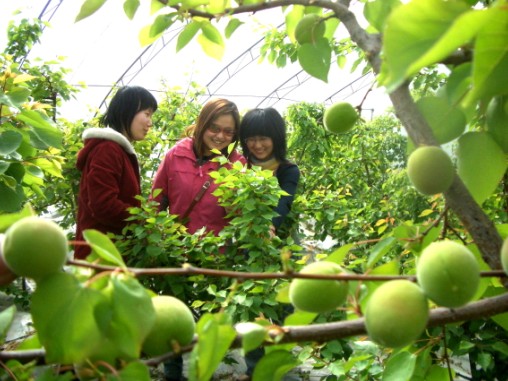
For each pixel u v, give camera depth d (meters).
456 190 0.95
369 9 1.33
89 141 2.84
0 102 2.22
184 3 1.27
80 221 2.91
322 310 0.89
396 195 4.21
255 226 2.59
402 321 0.76
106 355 0.76
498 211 2.19
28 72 5.07
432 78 3.17
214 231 3.05
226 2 1.29
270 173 2.72
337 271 0.91
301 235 3.92
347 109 1.21
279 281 2.55
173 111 6.02
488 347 2.45
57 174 2.76
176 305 0.86
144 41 1.47
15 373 0.82
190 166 3.17
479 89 0.62
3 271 0.83
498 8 0.51
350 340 2.09
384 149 7.91
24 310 4.37
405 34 0.58
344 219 3.75
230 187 2.76
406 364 1.21
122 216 2.78
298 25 1.29
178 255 2.66
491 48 0.59
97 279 0.80
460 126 0.99
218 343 0.79
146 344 0.82
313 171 6.31
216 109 3.13
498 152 1.00
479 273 0.81
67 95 5.34
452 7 0.59
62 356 0.75
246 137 3.29
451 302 0.78
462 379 2.98
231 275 0.85
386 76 0.96
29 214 0.92
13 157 2.32
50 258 0.76
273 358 0.98
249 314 2.52
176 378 3.08
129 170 2.91
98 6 1.34
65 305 0.75
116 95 3.14
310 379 3.17
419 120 0.96
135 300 0.75
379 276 0.87
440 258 0.79
